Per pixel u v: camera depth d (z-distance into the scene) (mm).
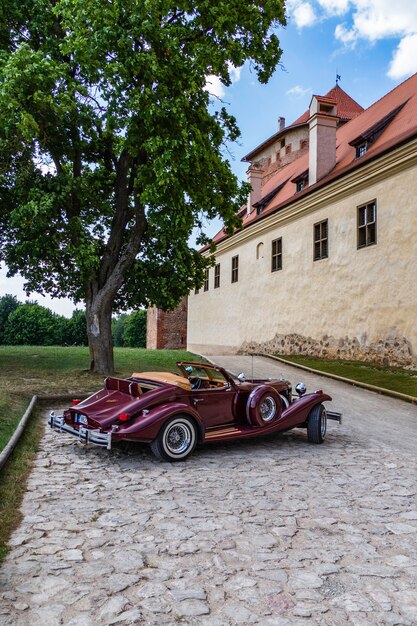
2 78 11555
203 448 7312
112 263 15000
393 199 17344
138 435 6066
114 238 15031
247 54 14680
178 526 4215
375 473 6082
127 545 3795
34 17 13336
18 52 11312
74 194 13852
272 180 34938
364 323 18609
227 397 7254
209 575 3334
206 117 13258
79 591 3076
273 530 4176
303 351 22594
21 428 7406
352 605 2986
